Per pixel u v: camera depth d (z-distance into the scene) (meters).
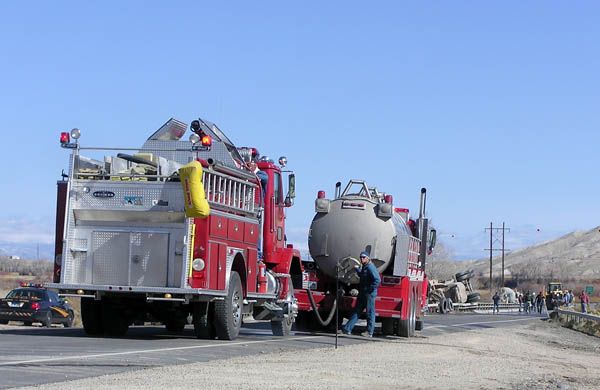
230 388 11.26
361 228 23.47
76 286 18.08
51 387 10.75
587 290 100.06
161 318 20.34
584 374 17.09
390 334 24.25
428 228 28.98
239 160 20.33
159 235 18.08
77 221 18.45
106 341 18.02
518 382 14.48
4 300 32.47
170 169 18.45
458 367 15.99
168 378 11.93
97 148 18.53
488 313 74.69
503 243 130.75
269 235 21.84
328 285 24.55
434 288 68.50
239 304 19.45
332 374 13.33
